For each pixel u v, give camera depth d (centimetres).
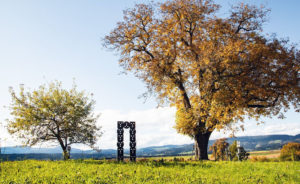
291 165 1311
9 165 1205
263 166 1277
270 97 2417
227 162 1516
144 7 2606
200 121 2477
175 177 877
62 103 2681
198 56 2419
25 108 2616
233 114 2288
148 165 1255
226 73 2314
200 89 2361
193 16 2586
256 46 2331
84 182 757
